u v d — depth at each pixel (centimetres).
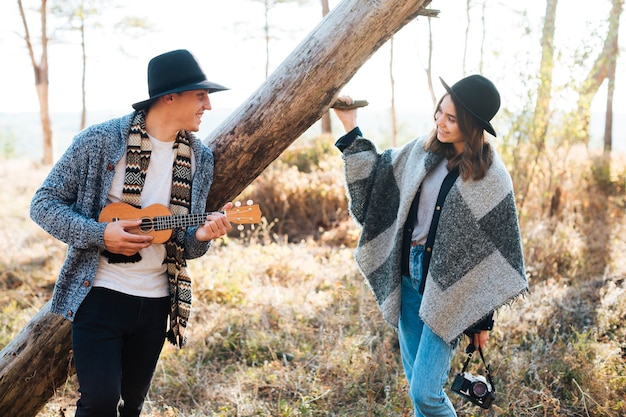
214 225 243
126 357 254
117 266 241
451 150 276
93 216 241
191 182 252
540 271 588
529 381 379
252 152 291
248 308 500
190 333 460
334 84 286
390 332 437
